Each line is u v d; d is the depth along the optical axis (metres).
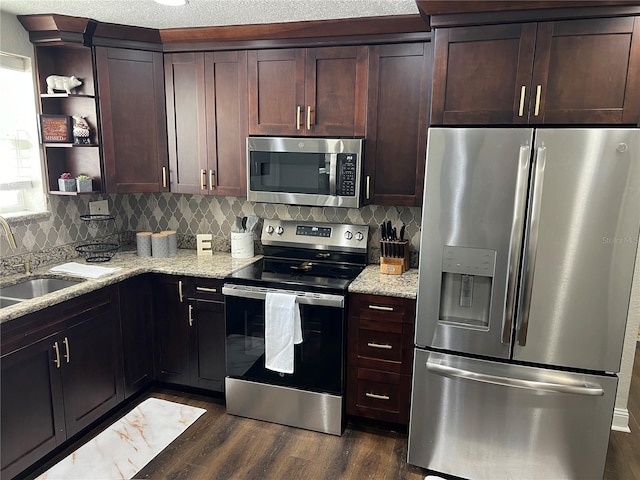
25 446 2.20
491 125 2.18
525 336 2.10
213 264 3.03
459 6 2.08
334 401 2.63
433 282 2.21
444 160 2.11
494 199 2.05
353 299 2.56
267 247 3.25
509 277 2.06
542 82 2.07
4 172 2.73
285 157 2.80
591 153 1.89
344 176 2.70
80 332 2.47
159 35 2.90
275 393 2.74
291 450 2.54
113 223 3.45
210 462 2.43
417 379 2.32
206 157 3.06
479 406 2.23
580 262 1.98
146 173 3.08
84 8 2.46
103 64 2.83
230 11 2.46
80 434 2.59
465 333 2.19
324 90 2.75
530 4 2.00
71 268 2.79
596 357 2.04
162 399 3.03
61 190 2.84
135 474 2.32
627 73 1.97
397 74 2.62
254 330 2.71
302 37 2.71
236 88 2.91
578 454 2.13
